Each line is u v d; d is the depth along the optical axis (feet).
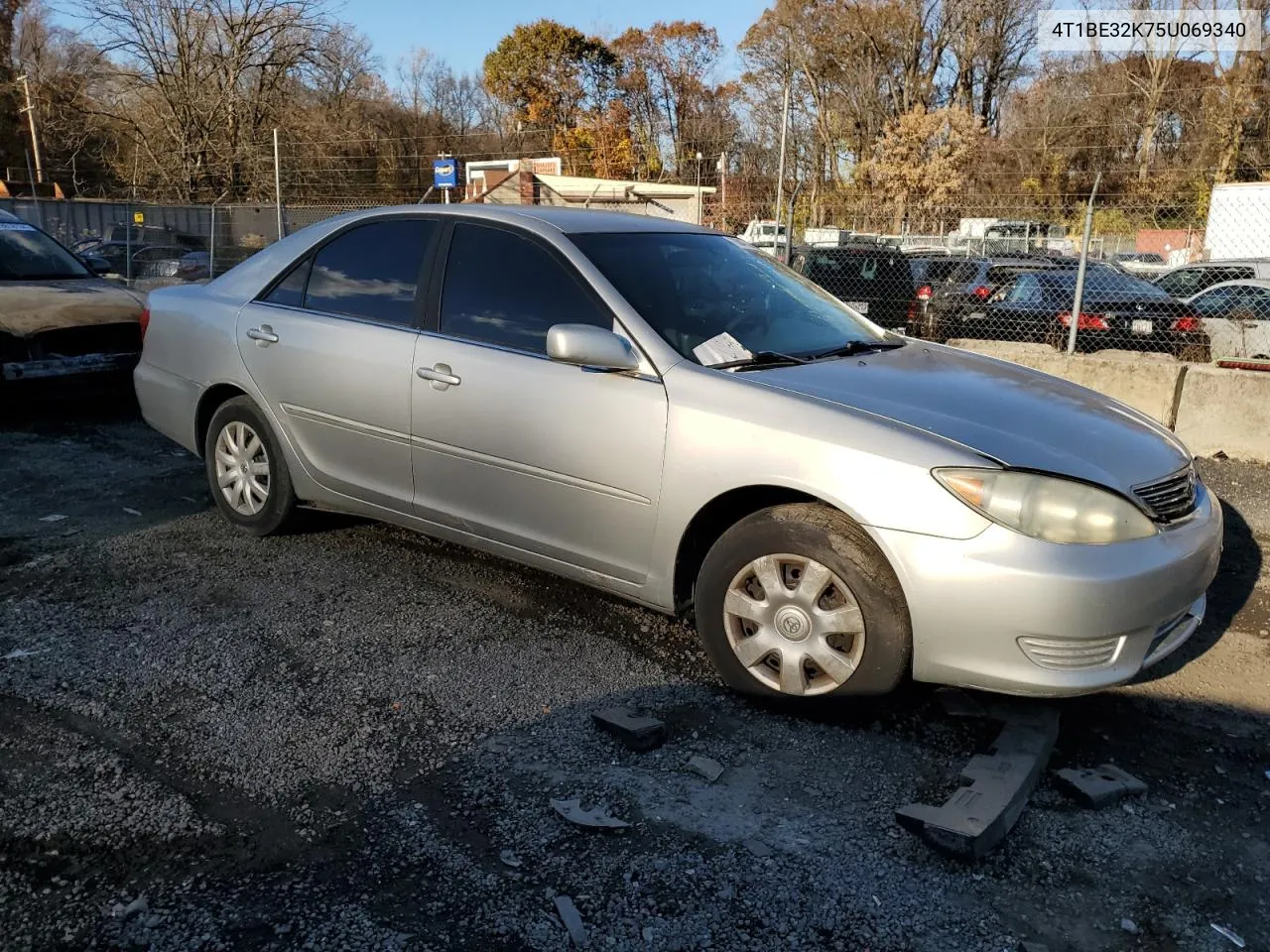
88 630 13.06
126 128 121.49
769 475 10.78
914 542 10.05
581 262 12.85
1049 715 10.97
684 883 8.29
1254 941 7.84
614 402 11.92
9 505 18.47
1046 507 9.87
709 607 11.46
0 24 147.43
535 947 7.57
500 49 213.25
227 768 9.93
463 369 13.26
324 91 130.93
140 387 18.12
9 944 7.52
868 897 8.17
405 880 8.30
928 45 156.04
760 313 13.46
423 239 14.48
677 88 207.72
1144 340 35.27
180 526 17.40
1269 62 109.70
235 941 7.58
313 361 15.01
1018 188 115.96
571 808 9.25
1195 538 10.82
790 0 140.97
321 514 17.39
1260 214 58.29
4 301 23.91
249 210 55.36
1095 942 7.77
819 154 134.10
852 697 10.67
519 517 13.07
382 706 11.23
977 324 38.29
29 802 9.29
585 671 12.19
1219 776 10.26
